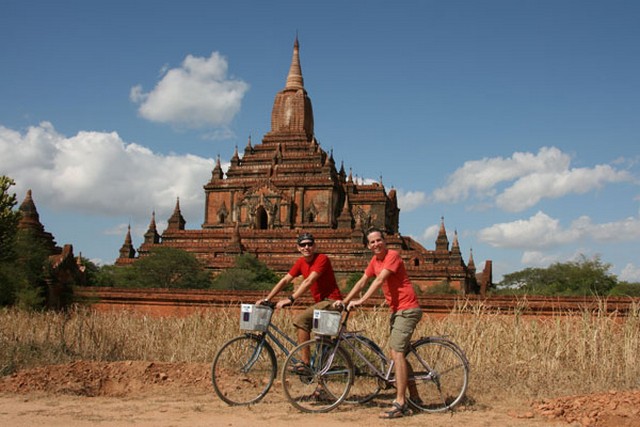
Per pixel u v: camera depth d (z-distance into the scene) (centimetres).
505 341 1310
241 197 6831
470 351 1280
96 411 862
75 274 3266
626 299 1833
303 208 6650
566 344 1255
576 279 5975
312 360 943
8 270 2827
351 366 930
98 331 1506
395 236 6069
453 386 1023
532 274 6425
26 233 3325
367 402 959
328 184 6600
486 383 1098
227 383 1047
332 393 934
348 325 1435
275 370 967
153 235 6762
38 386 1036
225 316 1605
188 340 1500
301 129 7519
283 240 6106
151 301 2411
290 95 7631
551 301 1881
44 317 1802
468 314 1580
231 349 1209
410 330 905
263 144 7412
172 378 1083
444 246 7050
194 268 5053
